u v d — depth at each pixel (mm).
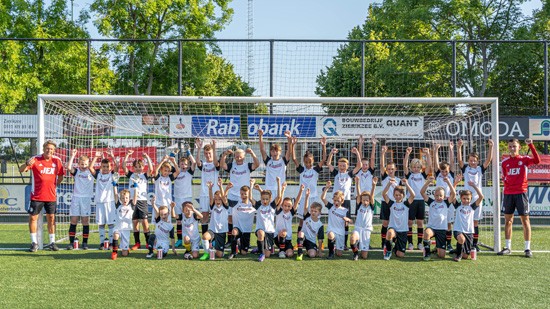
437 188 6859
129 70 15680
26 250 7203
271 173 7762
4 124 11391
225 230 6770
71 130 9375
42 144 7613
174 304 4402
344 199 7730
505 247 7172
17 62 15445
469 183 6754
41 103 7605
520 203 6941
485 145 9414
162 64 16031
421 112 9883
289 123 10195
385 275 5625
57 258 6590
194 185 10586
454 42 10297
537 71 17609
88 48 10195
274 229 6879
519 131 10898
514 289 5008
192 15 19281
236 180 7699
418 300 4570
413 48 15945
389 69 16000
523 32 18734
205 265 6160
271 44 10297
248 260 6516
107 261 6395
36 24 16984
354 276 5559
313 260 6543
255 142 10258
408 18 19750
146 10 17812
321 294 4758
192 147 10219
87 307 4312
